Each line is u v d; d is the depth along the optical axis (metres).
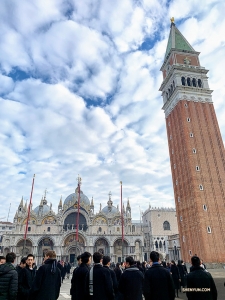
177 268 24.19
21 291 12.02
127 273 10.94
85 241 101.56
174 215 128.50
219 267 58.22
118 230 109.62
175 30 97.19
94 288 10.02
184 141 73.81
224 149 74.00
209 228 62.41
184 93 80.38
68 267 52.94
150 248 121.94
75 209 109.44
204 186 67.38
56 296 10.52
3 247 104.81
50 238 100.25
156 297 9.80
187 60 88.44
